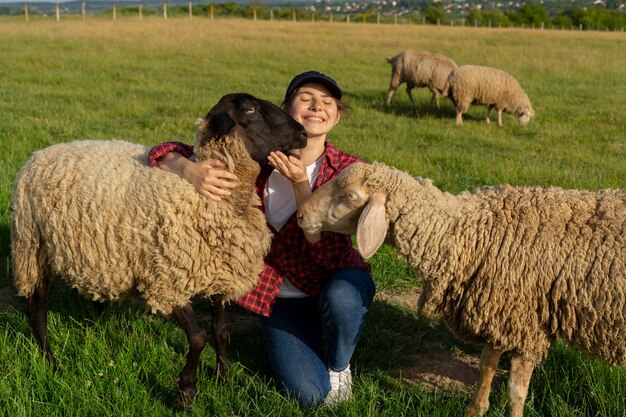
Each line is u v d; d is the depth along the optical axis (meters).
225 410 3.48
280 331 3.80
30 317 3.93
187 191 3.53
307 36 29.23
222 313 3.83
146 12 52.56
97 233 3.56
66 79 15.70
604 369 3.72
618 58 24.77
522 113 12.85
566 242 3.27
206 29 30.44
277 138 3.55
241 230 3.61
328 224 3.51
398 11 166.50
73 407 3.41
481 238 3.38
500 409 3.53
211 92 14.63
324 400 3.60
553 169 8.37
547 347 3.42
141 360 3.85
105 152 3.80
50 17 40.56
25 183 3.79
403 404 3.47
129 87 14.86
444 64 14.70
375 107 14.62
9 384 3.51
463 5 172.88
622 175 8.24
